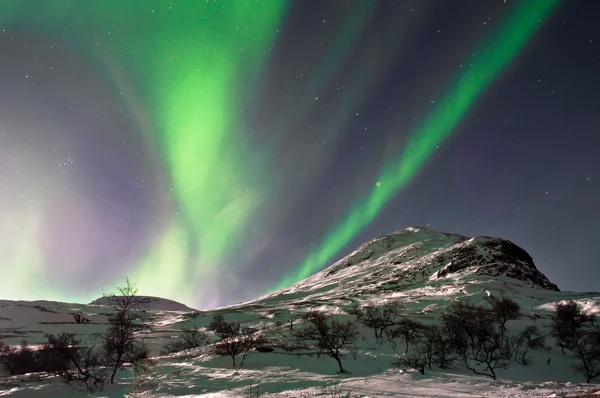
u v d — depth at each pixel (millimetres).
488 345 39562
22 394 22188
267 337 46531
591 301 61156
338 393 20391
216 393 21828
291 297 144500
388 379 26172
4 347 52750
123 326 27781
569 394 18281
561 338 41719
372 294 110062
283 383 24641
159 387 24047
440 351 35312
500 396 18844
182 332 70938
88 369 26891
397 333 43688
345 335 40906
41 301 129750
